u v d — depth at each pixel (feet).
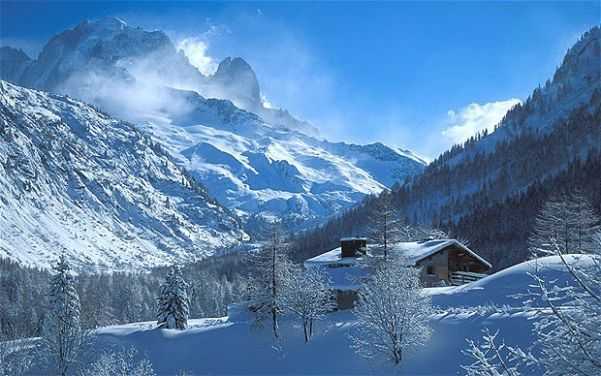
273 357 218.59
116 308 527.40
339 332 216.13
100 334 265.34
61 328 169.78
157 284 641.40
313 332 223.30
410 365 172.24
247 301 283.38
